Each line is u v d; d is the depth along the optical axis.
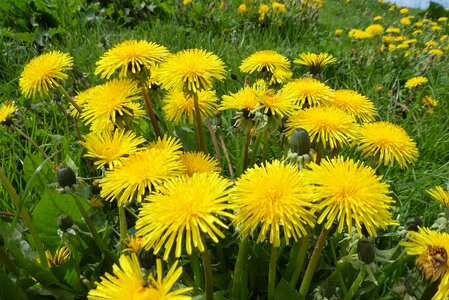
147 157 0.24
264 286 0.28
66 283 0.26
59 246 0.29
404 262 0.27
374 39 0.83
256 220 0.20
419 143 0.50
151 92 0.36
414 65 0.78
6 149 0.42
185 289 0.17
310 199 0.20
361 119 0.33
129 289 0.17
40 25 0.80
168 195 0.20
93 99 0.29
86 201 0.30
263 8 0.93
